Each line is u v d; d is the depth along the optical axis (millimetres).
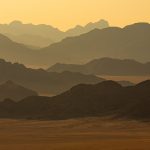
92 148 178250
